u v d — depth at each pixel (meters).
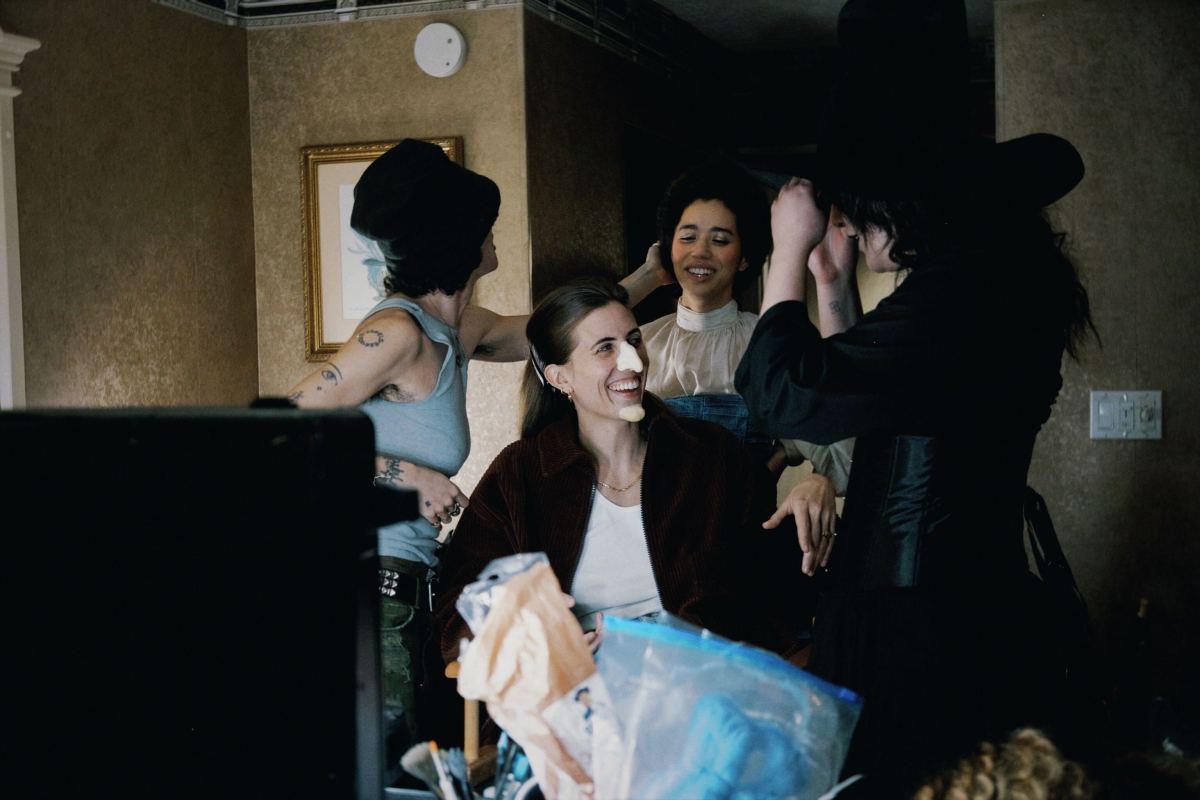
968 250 1.55
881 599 1.58
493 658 1.02
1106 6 3.39
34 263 3.38
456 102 4.06
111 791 0.74
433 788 1.26
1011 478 1.63
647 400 2.23
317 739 0.73
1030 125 3.46
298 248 4.28
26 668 0.74
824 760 0.99
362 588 0.74
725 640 1.04
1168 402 3.38
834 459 2.19
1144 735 1.96
